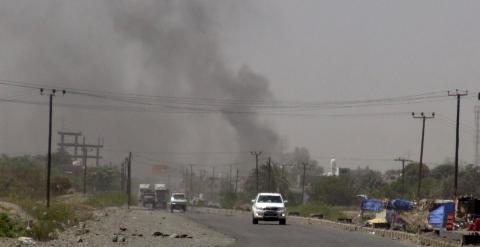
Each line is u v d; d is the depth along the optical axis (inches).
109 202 6835.6
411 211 3949.3
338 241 2439.7
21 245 1785.2
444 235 2965.1
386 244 2385.6
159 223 3545.8
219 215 5477.4
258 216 3718.0
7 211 2691.9
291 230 3112.7
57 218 2960.1
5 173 5674.2
